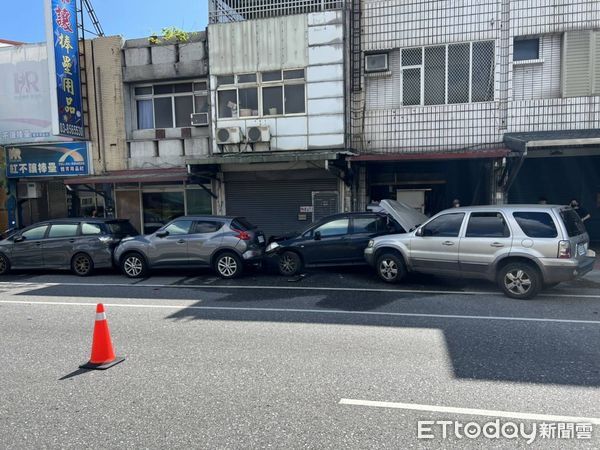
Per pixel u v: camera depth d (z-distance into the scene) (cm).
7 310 823
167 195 1631
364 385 455
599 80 1227
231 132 1438
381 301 826
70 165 1634
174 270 1251
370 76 1384
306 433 367
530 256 797
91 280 1137
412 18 1336
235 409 411
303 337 614
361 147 1395
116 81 1591
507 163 1255
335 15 1359
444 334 614
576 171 1452
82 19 1587
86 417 404
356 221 1094
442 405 409
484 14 1286
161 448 351
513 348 552
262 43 1423
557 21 1236
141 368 516
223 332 647
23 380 490
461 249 870
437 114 1335
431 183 1477
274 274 1150
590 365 493
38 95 1614
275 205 1516
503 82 1286
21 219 1722
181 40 1530
